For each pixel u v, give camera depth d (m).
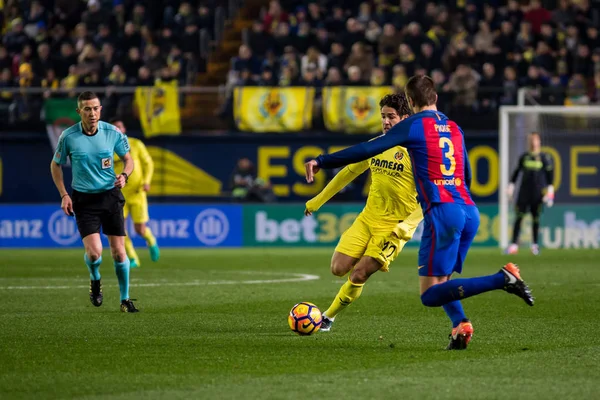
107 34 75.75
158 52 73.69
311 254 59.97
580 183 67.31
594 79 71.44
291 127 66.19
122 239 29.53
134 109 66.06
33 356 20.72
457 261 21.42
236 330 25.17
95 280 29.62
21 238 67.00
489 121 66.88
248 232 67.06
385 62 71.19
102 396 16.41
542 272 45.00
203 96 67.00
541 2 77.38
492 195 67.56
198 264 51.62
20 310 29.97
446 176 20.70
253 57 72.12
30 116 66.94
